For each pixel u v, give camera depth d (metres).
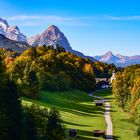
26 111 71.06
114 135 106.38
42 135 70.88
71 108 150.75
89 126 117.12
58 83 199.12
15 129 61.50
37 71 180.62
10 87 63.16
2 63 64.06
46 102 148.88
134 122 129.88
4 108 60.94
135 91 147.88
